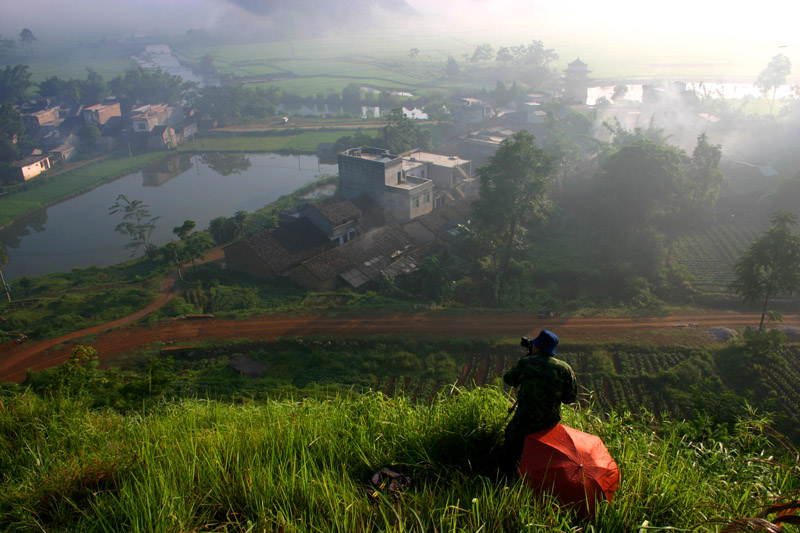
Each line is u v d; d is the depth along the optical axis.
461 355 35.66
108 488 6.73
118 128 115.88
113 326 40.22
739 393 30.97
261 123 128.62
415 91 172.38
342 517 5.65
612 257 51.03
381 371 34.03
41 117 124.75
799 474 6.52
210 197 84.12
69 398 10.45
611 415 8.53
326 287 47.91
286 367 34.47
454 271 49.75
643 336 37.22
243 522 5.91
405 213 58.72
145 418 9.65
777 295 43.16
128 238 70.25
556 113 95.50
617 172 55.56
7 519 6.25
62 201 83.94
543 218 47.44
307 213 55.88
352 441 7.57
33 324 41.03
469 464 6.86
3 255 51.06
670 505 5.84
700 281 46.78
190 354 35.94
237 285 48.34
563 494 5.76
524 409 6.84
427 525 5.52
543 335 7.06
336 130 121.50
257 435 7.64
